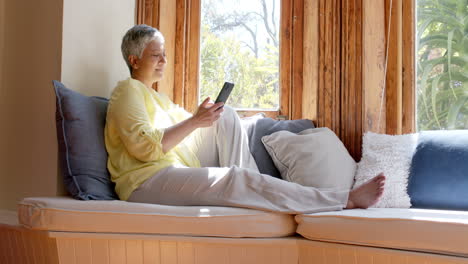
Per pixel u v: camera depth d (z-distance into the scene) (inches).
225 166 91.6
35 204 75.8
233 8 125.5
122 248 75.2
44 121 101.0
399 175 95.2
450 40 109.6
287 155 100.8
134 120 86.7
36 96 102.7
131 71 102.7
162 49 101.9
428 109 111.3
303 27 119.6
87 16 105.4
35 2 104.3
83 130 90.1
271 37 123.1
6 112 107.2
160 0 121.0
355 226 69.8
